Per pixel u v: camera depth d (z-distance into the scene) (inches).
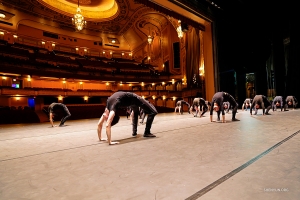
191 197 59.2
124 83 1208.2
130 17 1032.2
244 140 141.6
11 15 879.7
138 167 92.4
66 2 951.6
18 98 904.3
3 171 95.9
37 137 218.5
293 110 432.1
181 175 78.8
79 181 78.1
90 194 65.4
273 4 557.0
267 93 627.5
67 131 267.1
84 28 1151.0
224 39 566.6
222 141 142.8
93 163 103.3
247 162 90.7
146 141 160.2
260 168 81.7
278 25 601.6
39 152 138.8
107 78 1062.4
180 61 935.0
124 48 1328.7
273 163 87.1
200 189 64.6
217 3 529.0
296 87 534.3
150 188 67.7
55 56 1016.9
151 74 1146.0
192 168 86.8
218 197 58.3
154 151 123.0
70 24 1081.4
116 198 61.4
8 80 849.5
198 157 104.2
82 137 203.3
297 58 533.3
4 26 885.8
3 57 750.5
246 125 222.7
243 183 67.5
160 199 59.1
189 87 790.5
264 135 156.7
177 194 61.9
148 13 958.4
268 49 621.9
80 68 1029.8
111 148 139.6
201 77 656.4
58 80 1006.4
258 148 116.3
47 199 62.9
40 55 948.6
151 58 1220.5
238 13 589.3
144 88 1243.2
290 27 549.0
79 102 1071.6
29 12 921.5
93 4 977.5
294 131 168.1
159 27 1054.4
